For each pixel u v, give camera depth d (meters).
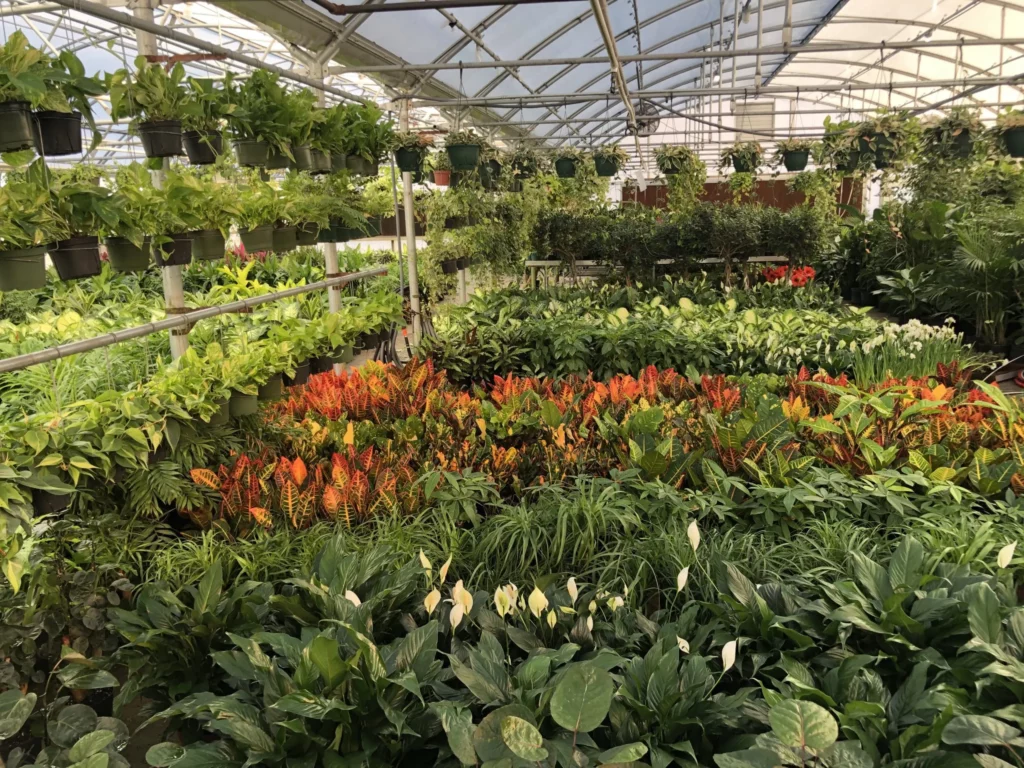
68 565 2.89
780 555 2.93
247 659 2.27
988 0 10.12
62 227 2.89
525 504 3.42
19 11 5.45
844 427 3.81
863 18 11.52
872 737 1.85
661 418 3.84
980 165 11.10
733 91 9.13
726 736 2.06
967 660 2.12
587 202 11.92
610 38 6.55
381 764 1.98
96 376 4.39
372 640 2.34
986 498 3.36
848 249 13.38
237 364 3.89
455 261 9.02
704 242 10.84
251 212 4.27
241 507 3.39
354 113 5.39
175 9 7.34
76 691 2.85
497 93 11.63
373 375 5.43
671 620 2.72
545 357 6.61
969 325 9.16
